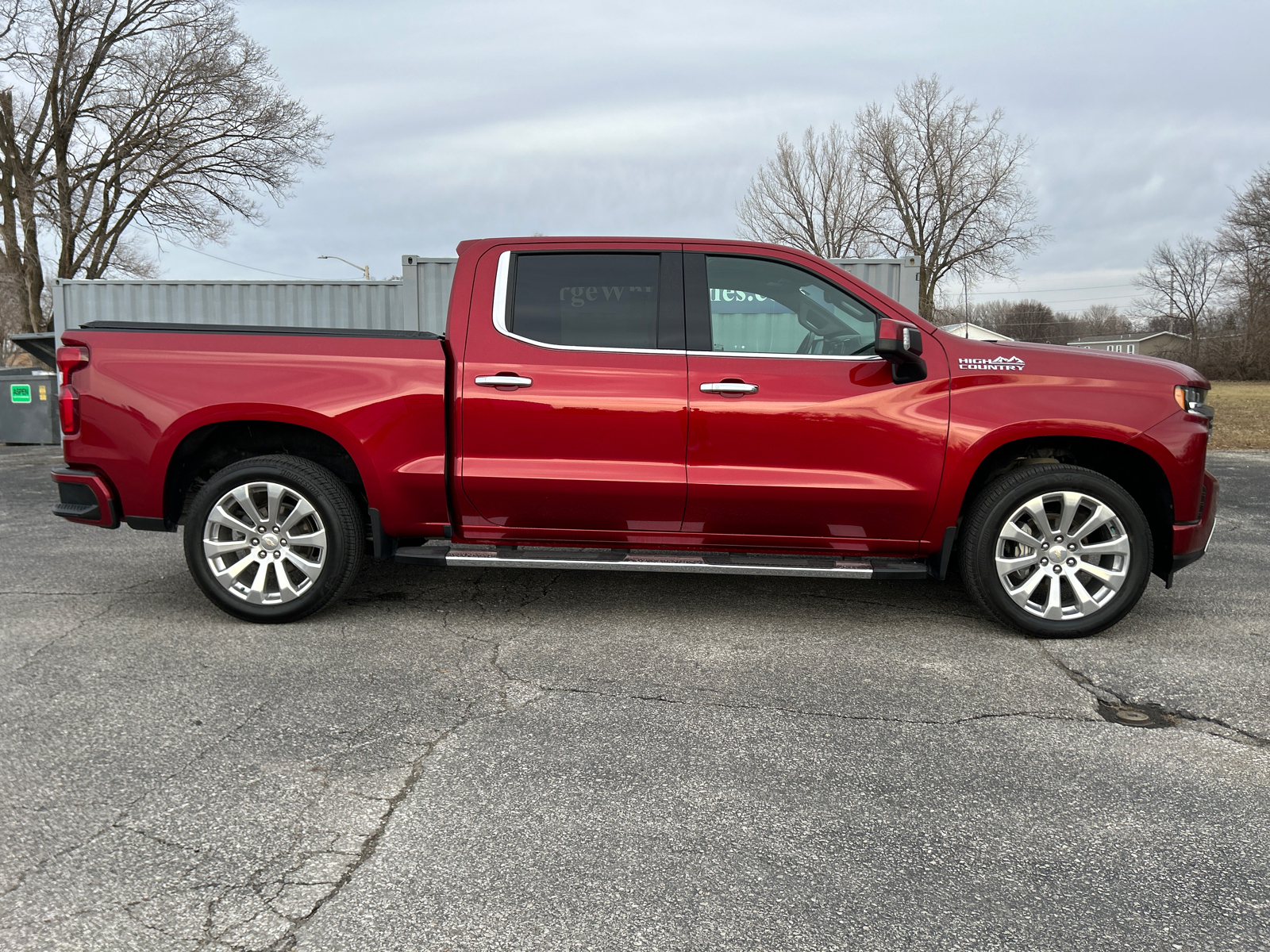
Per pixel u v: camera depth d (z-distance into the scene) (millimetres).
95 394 3996
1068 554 3912
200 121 24828
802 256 4059
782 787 2562
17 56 22438
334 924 1903
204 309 12062
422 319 11133
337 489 4020
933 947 1857
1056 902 2020
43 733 2859
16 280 23719
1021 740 2902
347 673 3465
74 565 5352
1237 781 2621
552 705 3162
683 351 3984
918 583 5016
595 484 3943
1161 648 3867
